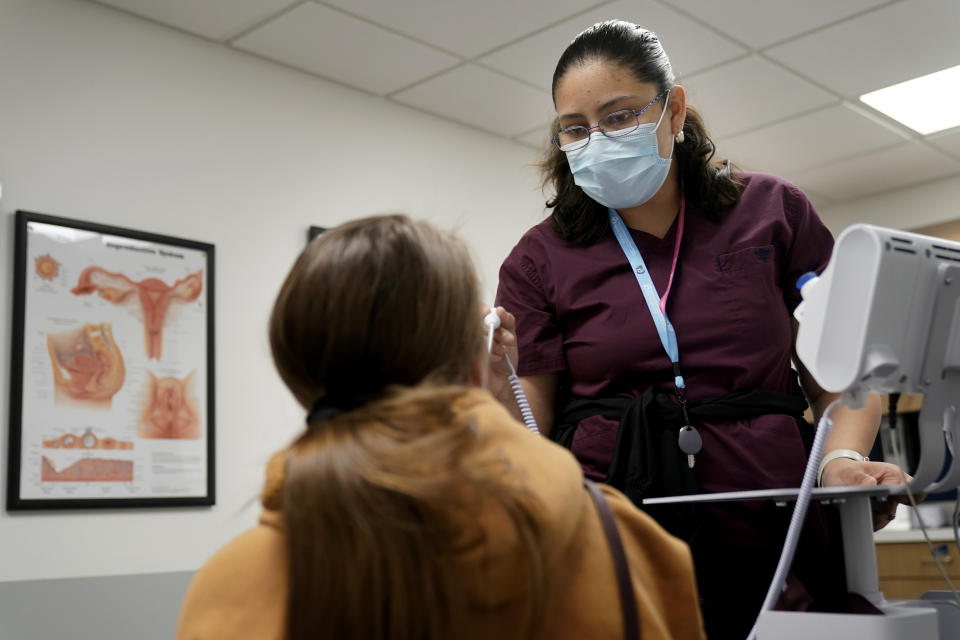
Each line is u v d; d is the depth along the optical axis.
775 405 1.41
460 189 4.05
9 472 2.66
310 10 3.10
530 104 3.91
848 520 1.11
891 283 0.99
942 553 4.07
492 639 0.67
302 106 3.54
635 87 1.48
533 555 0.66
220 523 3.10
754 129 4.31
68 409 2.79
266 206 3.38
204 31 3.24
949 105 4.11
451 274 0.76
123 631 2.83
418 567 0.64
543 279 1.58
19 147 2.81
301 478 0.66
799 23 3.35
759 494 1.08
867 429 1.38
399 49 3.40
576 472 0.73
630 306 1.49
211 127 3.27
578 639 0.70
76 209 2.90
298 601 0.65
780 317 1.46
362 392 0.74
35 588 2.68
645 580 0.78
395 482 0.64
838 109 4.11
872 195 5.33
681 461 1.39
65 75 2.94
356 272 0.74
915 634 0.99
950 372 1.06
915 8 3.28
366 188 3.69
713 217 1.51
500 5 3.12
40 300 2.78
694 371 1.44
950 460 1.07
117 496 2.85
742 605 1.35
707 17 3.28
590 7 3.16
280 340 0.77
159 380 3.00
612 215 1.56
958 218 5.04
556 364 1.56
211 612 0.69
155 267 3.04
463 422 0.69
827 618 1.00
